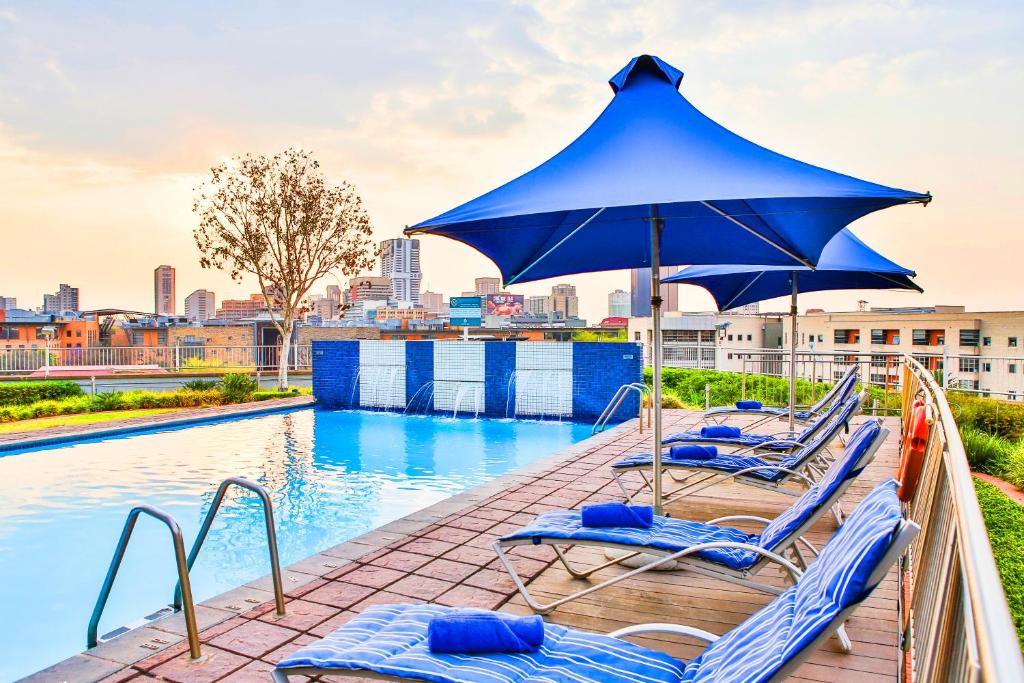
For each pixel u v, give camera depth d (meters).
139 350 20.48
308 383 20.03
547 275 5.10
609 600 3.47
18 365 18.36
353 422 12.76
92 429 10.62
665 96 3.77
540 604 3.43
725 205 3.78
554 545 3.71
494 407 13.56
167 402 13.84
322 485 7.76
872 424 2.97
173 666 2.80
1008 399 10.74
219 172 16.67
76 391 13.87
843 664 2.76
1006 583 3.71
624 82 3.94
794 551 3.19
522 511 5.18
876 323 56.03
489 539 4.48
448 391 13.98
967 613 0.89
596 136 3.66
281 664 1.94
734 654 1.94
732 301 8.29
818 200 3.53
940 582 1.79
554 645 2.11
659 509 4.02
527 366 13.29
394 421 12.90
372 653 1.94
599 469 6.76
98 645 3.01
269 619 3.26
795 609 1.95
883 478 6.09
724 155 3.28
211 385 15.27
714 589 3.62
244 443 10.48
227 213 16.83
